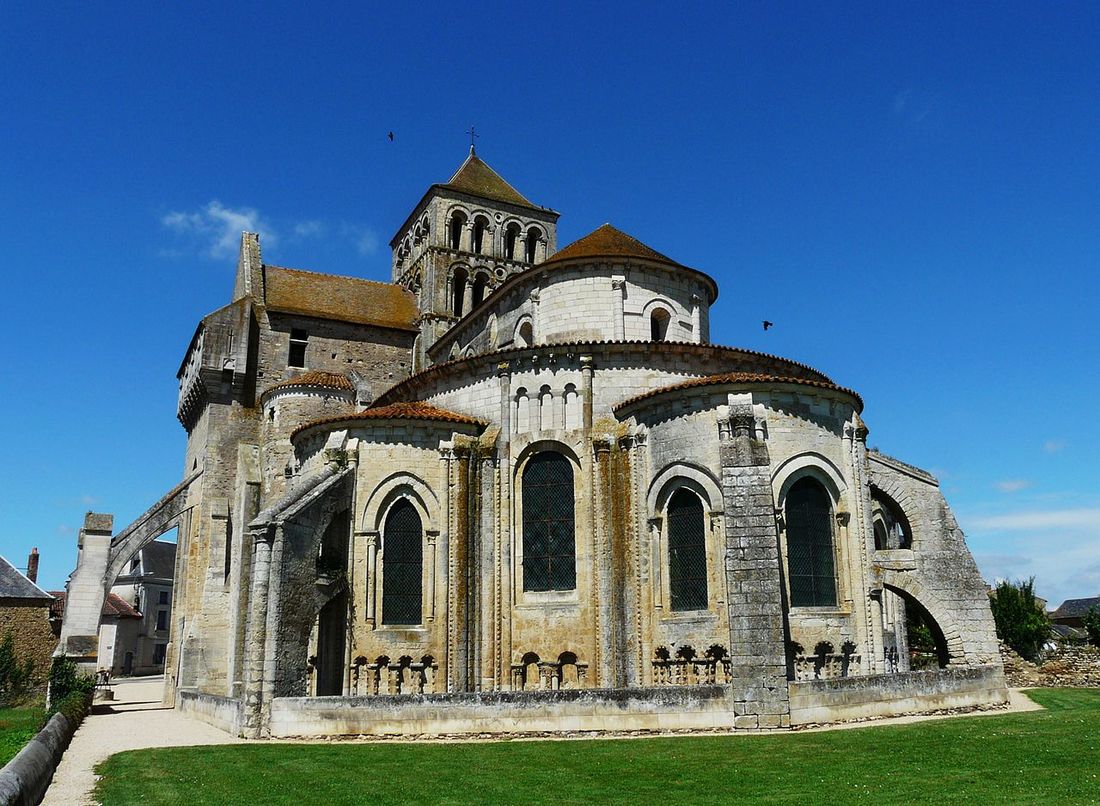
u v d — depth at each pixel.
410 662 34.91
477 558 36.66
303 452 40.16
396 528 36.75
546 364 38.59
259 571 32.16
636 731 26.61
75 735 32.22
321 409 49.34
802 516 32.78
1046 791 16.97
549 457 37.94
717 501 32.47
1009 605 56.28
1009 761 20.33
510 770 21.14
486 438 38.16
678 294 44.03
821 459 33.38
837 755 21.69
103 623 103.69
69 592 47.16
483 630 36.12
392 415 37.25
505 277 68.56
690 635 32.34
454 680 35.03
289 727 29.56
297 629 32.47
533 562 37.00
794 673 31.02
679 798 17.38
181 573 53.66
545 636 35.75
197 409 59.19
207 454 53.69
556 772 20.70
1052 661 46.16
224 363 54.75
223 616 50.97
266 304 59.06
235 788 19.75
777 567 27.66
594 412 37.66
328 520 34.91
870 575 33.34
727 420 31.16
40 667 60.31
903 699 29.39
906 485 37.75
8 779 14.54
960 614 36.31
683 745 24.05
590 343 38.03
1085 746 22.09
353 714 28.61
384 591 36.03
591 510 36.50
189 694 43.47
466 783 19.61
